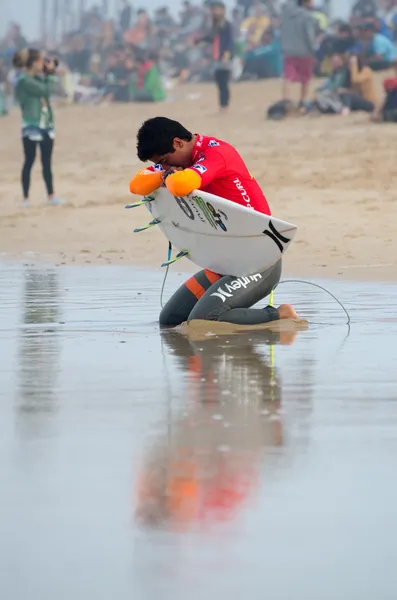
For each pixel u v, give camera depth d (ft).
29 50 169.89
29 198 187.42
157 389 52.85
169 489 36.78
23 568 30.53
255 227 71.46
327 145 219.41
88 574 30.09
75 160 236.02
